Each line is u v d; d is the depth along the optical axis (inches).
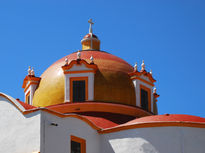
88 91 1566.2
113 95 1568.7
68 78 1594.5
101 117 1529.3
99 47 1835.6
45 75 1675.7
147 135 1251.2
